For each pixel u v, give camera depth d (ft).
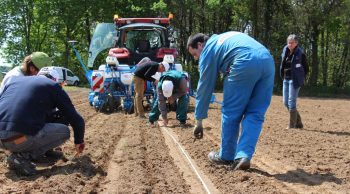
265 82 22.07
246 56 21.49
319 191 19.31
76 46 157.38
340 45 148.05
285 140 31.96
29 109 20.71
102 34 59.26
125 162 24.03
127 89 48.73
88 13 144.36
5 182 20.02
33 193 18.10
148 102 51.70
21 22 159.53
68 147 27.58
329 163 24.58
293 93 37.70
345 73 145.48
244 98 21.93
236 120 22.34
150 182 20.16
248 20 132.98
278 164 24.30
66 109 21.34
